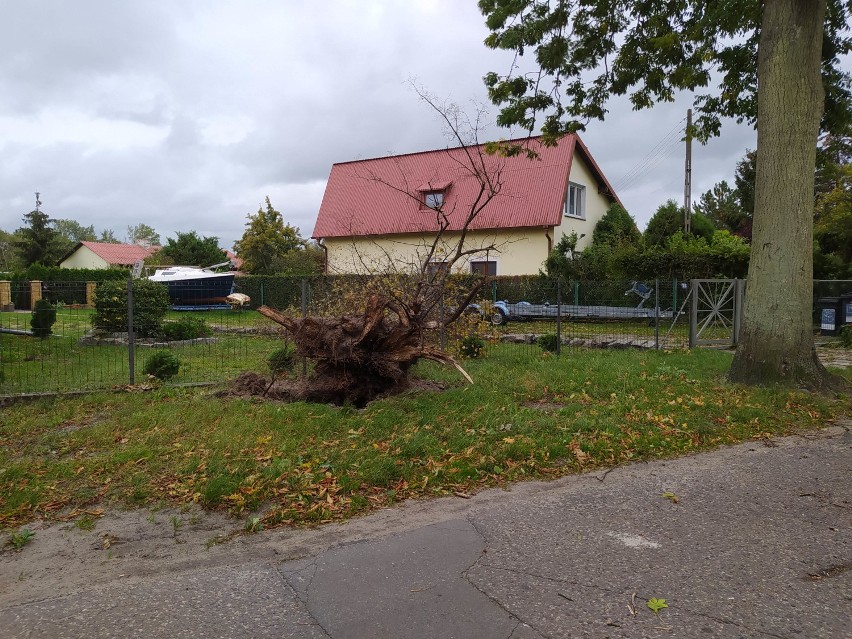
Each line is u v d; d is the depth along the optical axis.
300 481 4.89
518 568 3.60
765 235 8.52
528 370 9.80
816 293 17.80
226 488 4.68
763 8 8.91
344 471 5.11
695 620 3.01
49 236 56.91
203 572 3.61
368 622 3.03
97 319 14.47
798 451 6.04
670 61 12.02
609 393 8.16
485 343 12.31
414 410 6.99
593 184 28.36
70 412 7.22
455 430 6.21
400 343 7.73
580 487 5.05
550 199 24.80
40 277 36.81
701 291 14.37
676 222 26.20
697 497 4.79
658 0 11.49
